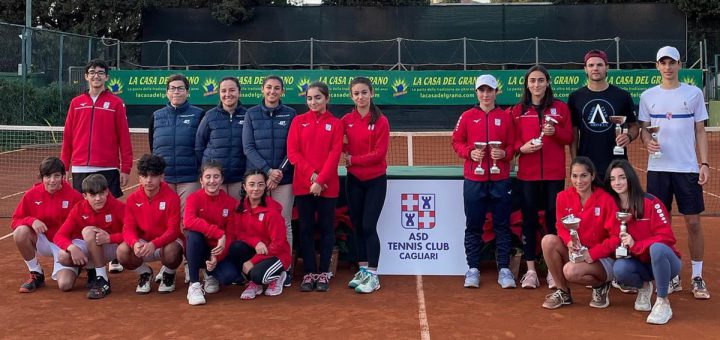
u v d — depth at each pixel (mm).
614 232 4863
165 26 27297
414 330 4527
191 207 5305
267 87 5547
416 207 6117
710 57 27000
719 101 22719
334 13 26734
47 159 5559
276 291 5418
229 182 5738
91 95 6195
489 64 25625
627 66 25953
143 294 5500
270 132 5559
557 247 4965
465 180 5703
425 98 23391
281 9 26844
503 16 26250
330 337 4395
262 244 5273
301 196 5492
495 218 5691
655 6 25969
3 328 4613
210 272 5434
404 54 25969
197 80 23500
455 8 26344
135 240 5273
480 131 5590
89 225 5531
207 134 5754
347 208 6312
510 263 6016
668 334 4426
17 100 19547
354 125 5562
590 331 4496
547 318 4793
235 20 26672
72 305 5176
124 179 6246
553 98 5555
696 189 5328
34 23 28578
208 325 4660
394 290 5598
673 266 4648
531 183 5562
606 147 5461
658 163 5422
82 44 23547
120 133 6242
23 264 6570
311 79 23359
